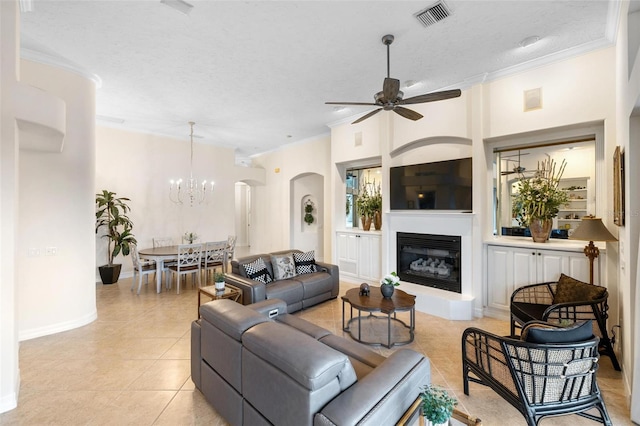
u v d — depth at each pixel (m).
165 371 2.85
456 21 2.89
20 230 3.50
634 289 2.37
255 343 1.75
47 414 2.25
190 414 2.25
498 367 2.10
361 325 3.98
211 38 3.17
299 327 2.73
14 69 2.39
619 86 2.83
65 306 3.78
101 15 2.78
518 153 4.23
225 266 6.42
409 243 4.99
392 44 3.28
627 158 2.40
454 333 3.70
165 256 5.38
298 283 4.49
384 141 5.29
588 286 3.01
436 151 4.73
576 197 3.83
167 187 7.12
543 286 3.52
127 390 2.55
